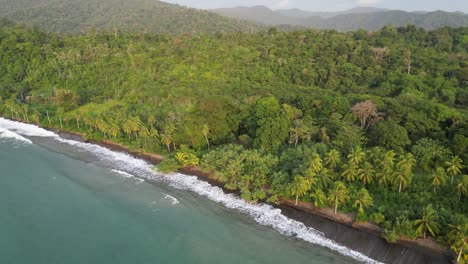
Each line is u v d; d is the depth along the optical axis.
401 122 92.81
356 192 70.31
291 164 78.75
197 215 73.56
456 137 79.12
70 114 134.38
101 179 89.81
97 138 114.88
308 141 89.19
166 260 60.69
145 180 89.12
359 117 97.44
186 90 136.00
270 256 61.16
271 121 92.19
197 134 96.38
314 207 71.50
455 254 56.28
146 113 120.19
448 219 59.16
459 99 110.62
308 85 136.38
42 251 62.78
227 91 131.75
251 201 75.81
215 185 84.00
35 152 107.44
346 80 132.00
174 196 81.06
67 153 106.62
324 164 76.62
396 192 70.56
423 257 57.22
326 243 63.16
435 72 127.38
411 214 62.19
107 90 150.62
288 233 66.56
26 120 136.62
